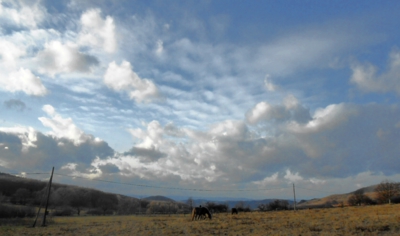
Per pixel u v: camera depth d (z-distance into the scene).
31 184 126.19
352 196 100.00
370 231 21.94
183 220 40.19
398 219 26.88
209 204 87.00
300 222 29.53
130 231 28.62
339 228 24.00
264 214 48.56
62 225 42.16
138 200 147.25
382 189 92.94
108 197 139.00
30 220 52.19
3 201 85.75
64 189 128.88
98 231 30.09
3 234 30.58
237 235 22.86
